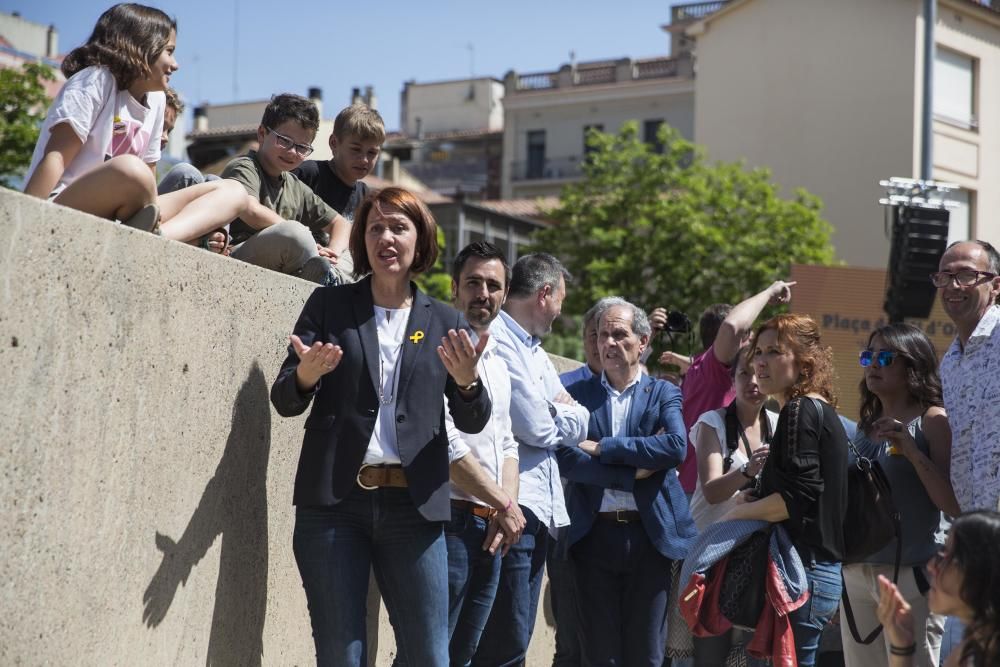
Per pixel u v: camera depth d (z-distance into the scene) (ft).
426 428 11.59
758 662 15.05
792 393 14.79
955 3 101.96
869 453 16.11
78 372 9.11
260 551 12.44
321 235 17.65
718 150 113.09
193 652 11.12
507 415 14.25
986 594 9.86
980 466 14.76
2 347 8.24
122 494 9.80
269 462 12.62
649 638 16.29
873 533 14.26
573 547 16.63
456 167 181.98
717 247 95.76
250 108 153.48
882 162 102.94
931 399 16.03
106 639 9.63
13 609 8.48
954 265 15.48
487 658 14.85
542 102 166.91
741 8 111.86
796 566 14.15
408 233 11.79
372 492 11.40
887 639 11.08
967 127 104.27
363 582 11.32
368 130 18.37
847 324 42.93
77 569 9.21
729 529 14.42
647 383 17.25
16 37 136.05
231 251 14.49
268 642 12.71
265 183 16.37
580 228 101.19
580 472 16.21
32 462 8.62
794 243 95.30
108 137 11.73
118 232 9.56
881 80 103.30
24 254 8.42
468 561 13.38
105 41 11.80
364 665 11.32
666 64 161.58
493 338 15.06
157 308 10.22
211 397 11.28
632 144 101.65
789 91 108.37
